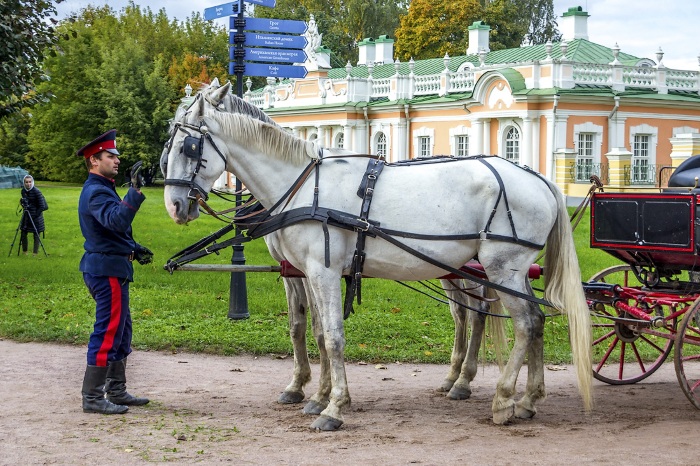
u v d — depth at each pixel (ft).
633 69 125.70
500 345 27.04
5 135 221.66
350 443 21.83
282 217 23.81
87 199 24.44
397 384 29.60
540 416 25.05
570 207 97.35
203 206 24.08
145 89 202.08
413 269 24.04
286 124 167.32
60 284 51.44
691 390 24.95
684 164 28.14
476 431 23.15
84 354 33.71
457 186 24.04
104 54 204.54
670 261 26.71
